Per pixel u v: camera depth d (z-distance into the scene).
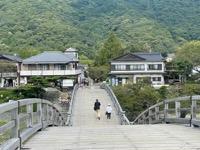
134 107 34.75
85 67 71.94
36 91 38.38
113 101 31.03
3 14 94.75
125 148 6.77
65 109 36.50
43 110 11.94
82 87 49.31
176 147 6.77
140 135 8.68
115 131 9.70
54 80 49.78
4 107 5.47
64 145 7.24
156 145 7.05
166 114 12.96
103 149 6.70
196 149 6.53
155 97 35.31
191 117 10.34
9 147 5.63
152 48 82.31
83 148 6.85
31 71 54.28
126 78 57.88
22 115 7.72
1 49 76.25
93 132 9.55
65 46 80.81
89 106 29.89
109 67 65.50
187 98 10.47
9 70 52.78
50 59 54.78
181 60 56.84
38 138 8.34
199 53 55.34
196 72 60.22
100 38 94.19
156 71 57.38
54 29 86.38
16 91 37.34
